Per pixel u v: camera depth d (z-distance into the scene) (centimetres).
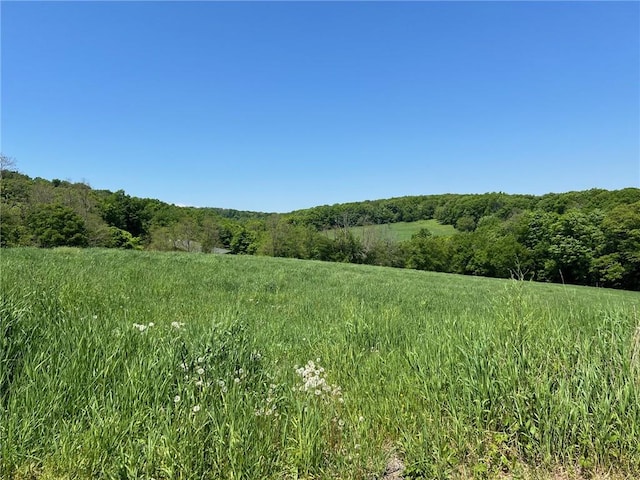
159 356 335
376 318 580
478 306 1049
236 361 362
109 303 634
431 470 254
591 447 262
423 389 342
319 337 557
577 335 366
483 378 318
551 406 280
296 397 325
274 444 272
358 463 257
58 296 520
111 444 248
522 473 254
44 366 309
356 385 374
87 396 289
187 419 263
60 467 236
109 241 5853
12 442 242
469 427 286
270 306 856
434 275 3275
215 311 686
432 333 480
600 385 295
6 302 376
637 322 382
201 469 241
